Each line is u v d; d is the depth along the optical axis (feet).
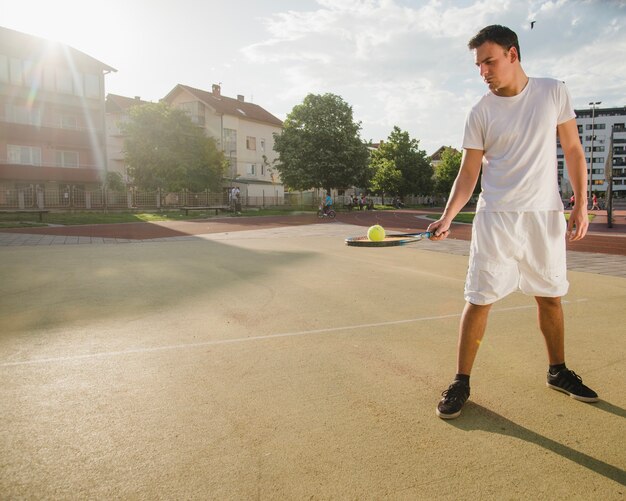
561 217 8.95
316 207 165.99
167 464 6.84
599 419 8.34
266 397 9.16
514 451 7.27
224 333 13.39
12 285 20.33
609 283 21.47
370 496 6.13
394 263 27.55
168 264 26.86
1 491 6.18
